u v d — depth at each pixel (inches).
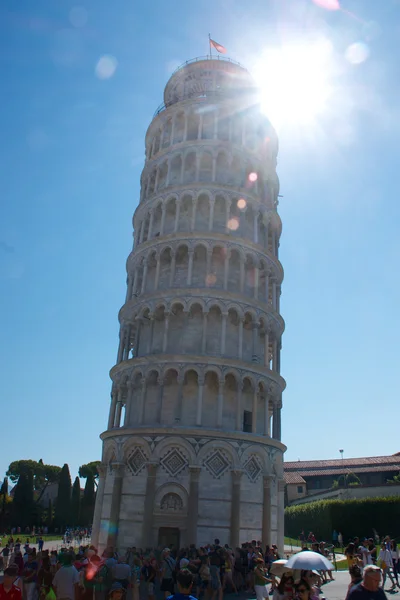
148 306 1891.0
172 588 1018.1
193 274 1937.7
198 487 1576.0
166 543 1545.3
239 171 2126.0
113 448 1727.4
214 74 2396.7
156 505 1571.1
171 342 1844.2
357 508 2640.3
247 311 1877.5
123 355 1943.9
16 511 4252.0
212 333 1841.8
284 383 1952.5
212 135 2165.4
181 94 2436.0
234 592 1230.3
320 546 1592.0
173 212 2089.1
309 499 3518.7
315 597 554.6
